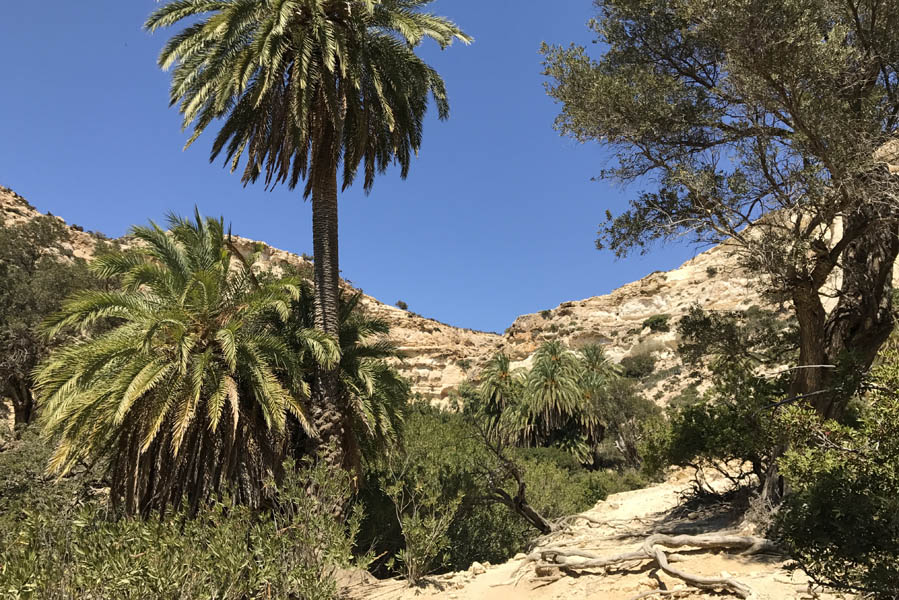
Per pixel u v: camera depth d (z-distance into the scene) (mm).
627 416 42562
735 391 10211
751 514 8516
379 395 14656
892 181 8219
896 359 5273
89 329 25422
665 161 10242
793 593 5609
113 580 5617
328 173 14211
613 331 88938
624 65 11008
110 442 11453
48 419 11453
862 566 4449
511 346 96688
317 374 13469
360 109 14312
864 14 9258
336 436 13086
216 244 13047
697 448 11242
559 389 42531
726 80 9328
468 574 9398
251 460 11797
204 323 11945
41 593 5438
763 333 11805
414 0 14617
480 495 14719
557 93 10500
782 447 8570
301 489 9289
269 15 12820
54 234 42156
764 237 8648
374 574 13523
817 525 4488
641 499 17562
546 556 8234
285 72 13734
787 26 8266
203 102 13109
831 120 8047
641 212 10211
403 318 107500
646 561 7469
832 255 8773
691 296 85688
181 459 11117
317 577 7469
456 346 102938
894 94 9008
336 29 13234
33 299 31047
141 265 12430
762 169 8625
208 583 6383
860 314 9484
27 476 14930
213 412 10344
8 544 6203
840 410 8891
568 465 34156
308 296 15188
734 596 5852
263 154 13742
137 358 11117
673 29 10508
